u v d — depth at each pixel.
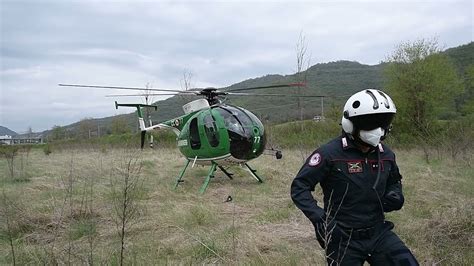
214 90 10.70
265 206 7.76
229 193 9.15
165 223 6.47
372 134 2.91
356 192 2.99
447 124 21.67
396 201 3.11
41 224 6.37
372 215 3.03
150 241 5.59
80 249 5.13
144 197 8.46
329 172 3.05
